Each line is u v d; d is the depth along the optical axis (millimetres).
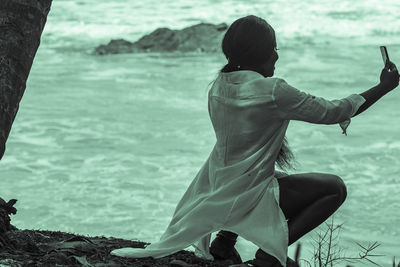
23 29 5070
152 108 20922
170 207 12391
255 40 4879
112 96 22781
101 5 46344
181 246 5047
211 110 5035
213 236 10672
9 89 5000
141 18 42562
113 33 38812
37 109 20500
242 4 45969
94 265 5023
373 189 13172
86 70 28281
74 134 17719
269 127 4867
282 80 4816
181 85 24906
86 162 15234
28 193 12984
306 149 16125
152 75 27062
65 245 5586
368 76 25719
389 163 15070
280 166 5195
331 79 25281
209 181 5180
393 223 10953
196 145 16844
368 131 17719
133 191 13242
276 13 43156
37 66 29125
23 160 15273
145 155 15852
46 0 5207
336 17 41500
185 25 40812
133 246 5887
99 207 12266
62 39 37062
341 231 10461
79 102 21672
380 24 39562
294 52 31828
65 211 11992
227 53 4980
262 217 4918
